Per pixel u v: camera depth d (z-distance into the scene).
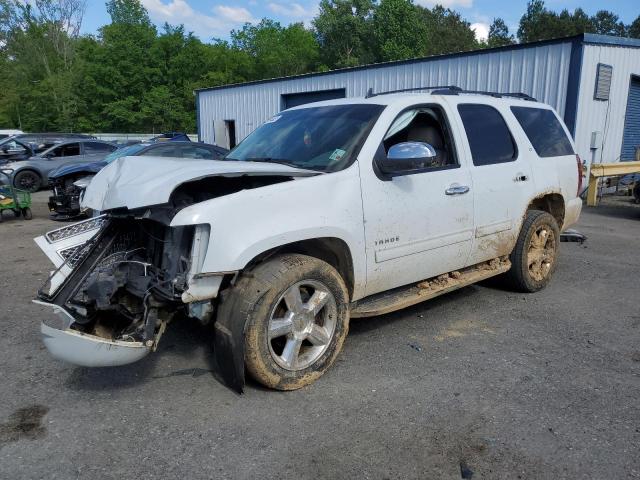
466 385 3.62
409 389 3.56
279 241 3.33
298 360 3.58
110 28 53.59
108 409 3.29
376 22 58.56
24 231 9.62
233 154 4.74
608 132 14.30
